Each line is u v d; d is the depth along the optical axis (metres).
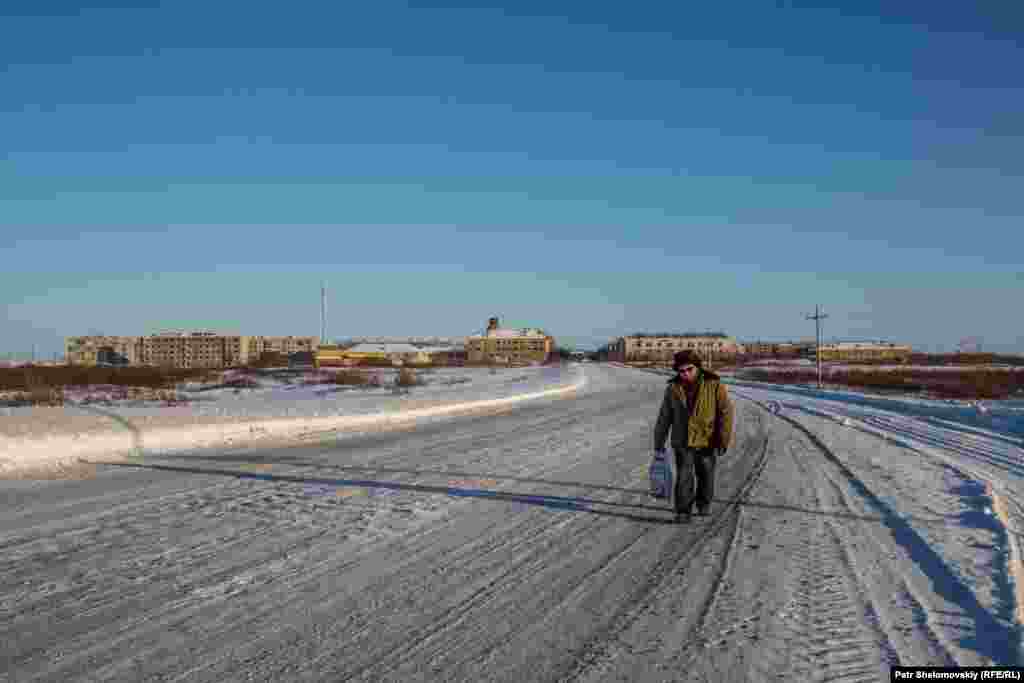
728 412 7.76
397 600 5.31
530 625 4.80
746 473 11.30
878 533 7.28
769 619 4.85
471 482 10.45
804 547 6.74
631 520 7.96
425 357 176.50
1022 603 5.09
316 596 5.40
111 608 5.13
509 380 55.94
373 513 8.30
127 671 4.10
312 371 78.81
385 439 16.70
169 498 9.23
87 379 49.12
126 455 13.64
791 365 136.75
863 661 4.15
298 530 7.46
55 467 12.02
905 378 63.84
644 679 3.97
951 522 7.72
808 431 18.19
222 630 4.72
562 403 30.92
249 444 15.73
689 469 7.75
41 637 4.61
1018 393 43.03
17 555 6.50
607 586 5.62
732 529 7.50
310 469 11.78
